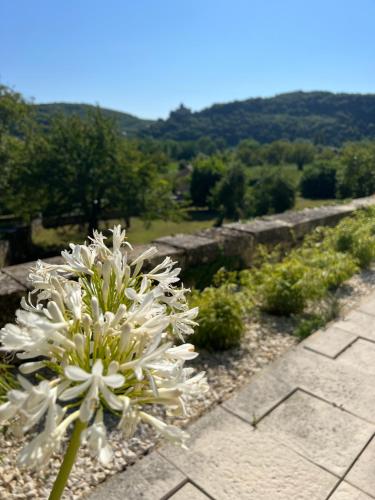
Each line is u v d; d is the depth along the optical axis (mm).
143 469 2242
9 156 19516
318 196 41031
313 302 4766
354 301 4910
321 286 4594
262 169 36375
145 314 1094
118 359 1039
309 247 6758
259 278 4918
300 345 3721
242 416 2711
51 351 1028
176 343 3682
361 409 2805
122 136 21156
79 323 1094
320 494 2102
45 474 2184
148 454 2354
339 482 2182
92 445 856
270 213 30609
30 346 969
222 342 3666
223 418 2688
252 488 2133
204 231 5973
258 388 3031
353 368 3338
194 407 2834
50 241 20969
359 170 21000
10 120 19906
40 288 1202
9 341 957
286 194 30578
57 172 18859
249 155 69500
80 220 22281
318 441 2490
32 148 19375
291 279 4551
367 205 9070
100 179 19109
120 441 2467
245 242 5699
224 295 3885
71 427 2508
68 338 1072
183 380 1111
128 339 1005
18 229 17547
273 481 2182
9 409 849
